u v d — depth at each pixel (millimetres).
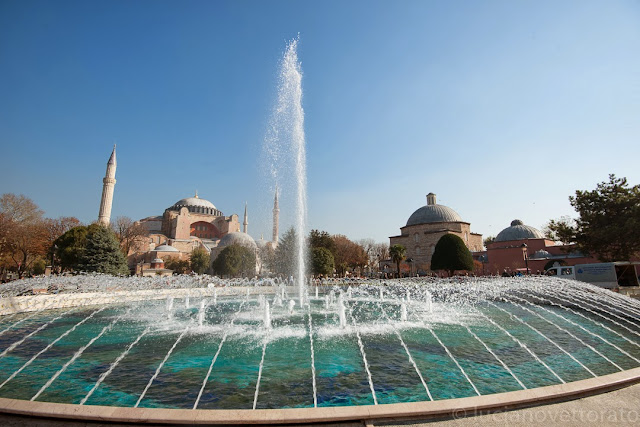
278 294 24859
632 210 25062
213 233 97312
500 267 47250
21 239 44281
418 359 8344
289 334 11250
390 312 16438
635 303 14836
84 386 6734
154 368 7801
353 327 12312
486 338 10602
